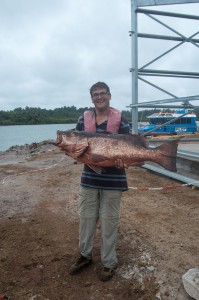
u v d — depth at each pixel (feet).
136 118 34.73
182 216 19.98
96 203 13.39
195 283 11.73
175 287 12.71
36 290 13.12
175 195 24.59
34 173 35.81
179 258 14.66
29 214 21.58
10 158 56.24
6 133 178.60
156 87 33.12
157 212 20.83
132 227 18.31
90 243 13.93
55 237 17.67
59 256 15.55
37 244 16.92
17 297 12.72
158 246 15.88
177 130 83.10
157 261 14.52
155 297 12.32
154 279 13.34
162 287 12.82
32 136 155.22
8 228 19.15
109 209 13.00
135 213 20.71
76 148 12.19
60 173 35.12
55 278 13.85
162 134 78.95
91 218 13.48
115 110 13.01
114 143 12.05
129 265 14.39
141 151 11.96
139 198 24.02
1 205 23.62
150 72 34.68
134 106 34.06
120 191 13.01
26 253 15.97
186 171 31.81
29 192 27.12
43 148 74.18
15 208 22.89
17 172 37.22
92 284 13.33
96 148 12.11
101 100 12.55
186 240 16.48
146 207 21.90
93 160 12.25
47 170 37.52
